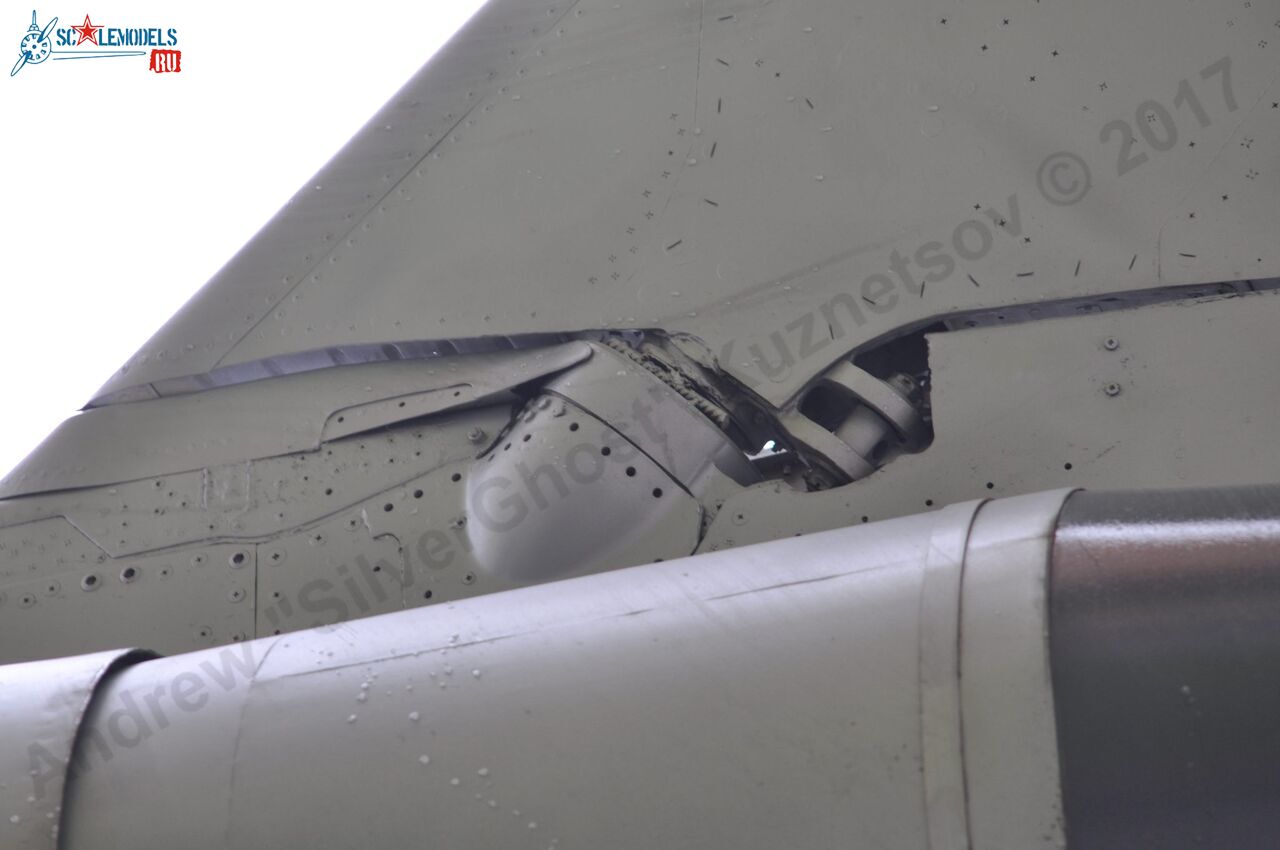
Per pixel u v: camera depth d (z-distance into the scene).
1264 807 6.97
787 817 7.20
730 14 11.41
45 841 8.08
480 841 7.58
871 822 7.10
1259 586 7.32
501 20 11.90
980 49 10.90
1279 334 9.91
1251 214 10.24
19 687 8.70
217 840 7.92
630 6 11.66
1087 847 6.99
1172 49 10.63
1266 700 7.06
